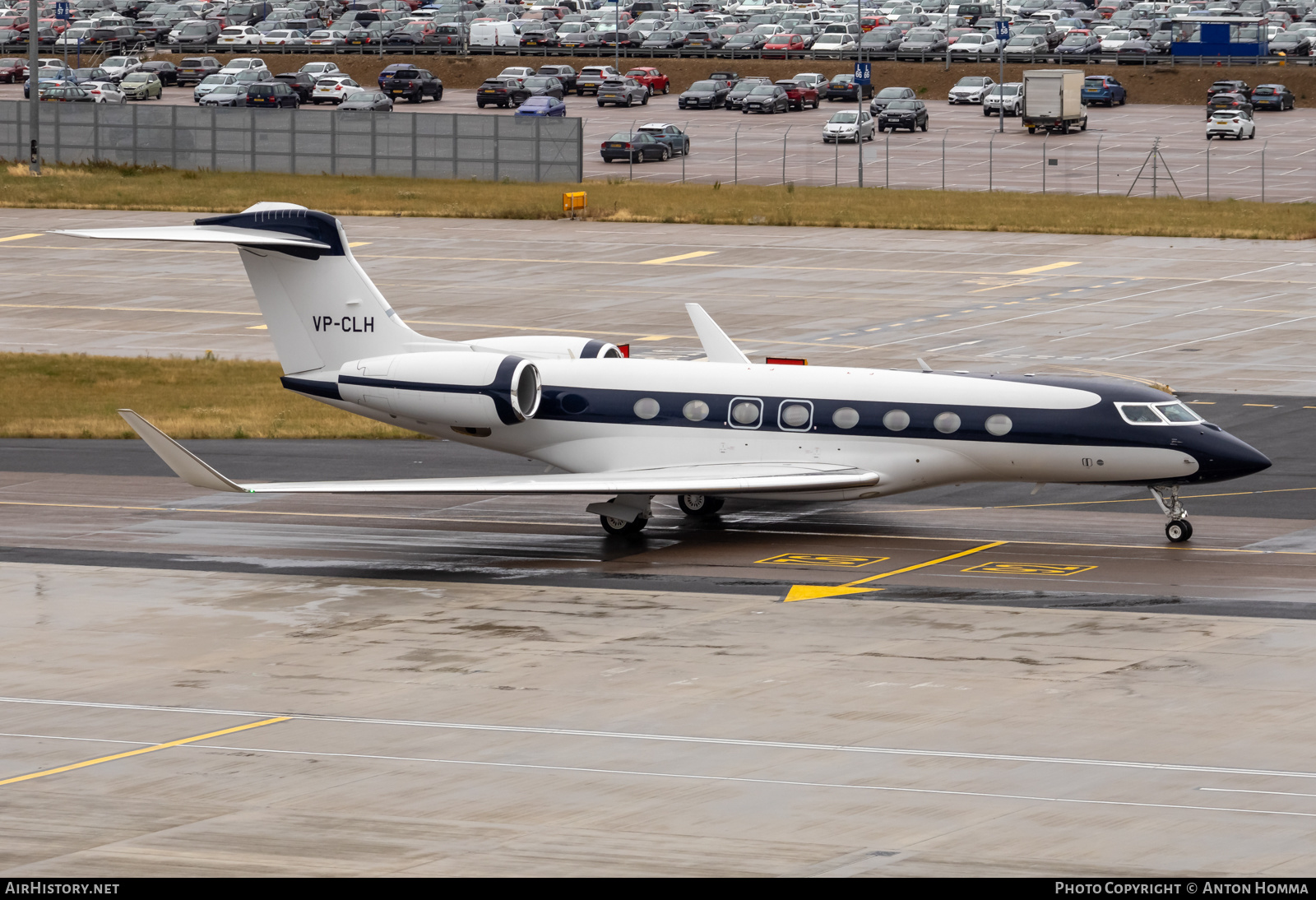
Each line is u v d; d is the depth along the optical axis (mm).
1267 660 106625
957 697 99875
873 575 131500
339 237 154375
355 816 82000
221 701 101875
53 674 108062
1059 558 136500
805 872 73625
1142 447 137500
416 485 136375
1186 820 79875
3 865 75625
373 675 106938
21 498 164375
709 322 164625
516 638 114875
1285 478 163875
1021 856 75562
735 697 100750
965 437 140500
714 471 142375
